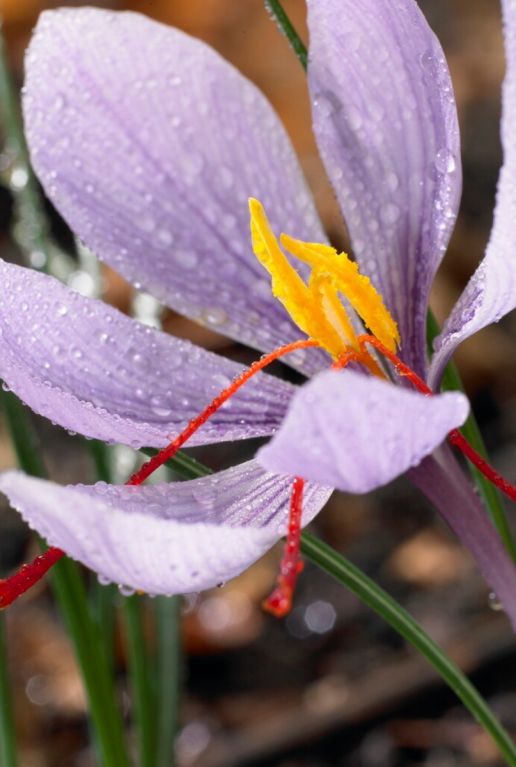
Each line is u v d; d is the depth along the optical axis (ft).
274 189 0.97
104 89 0.95
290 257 0.97
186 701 1.33
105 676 1.03
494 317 0.86
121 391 0.91
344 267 0.90
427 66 0.90
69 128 0.95
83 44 0.95
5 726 1.07
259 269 0.97
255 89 0.97
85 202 0.96
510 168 0.82
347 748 1.24
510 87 0.82
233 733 1.29
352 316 0.97
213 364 0.94
